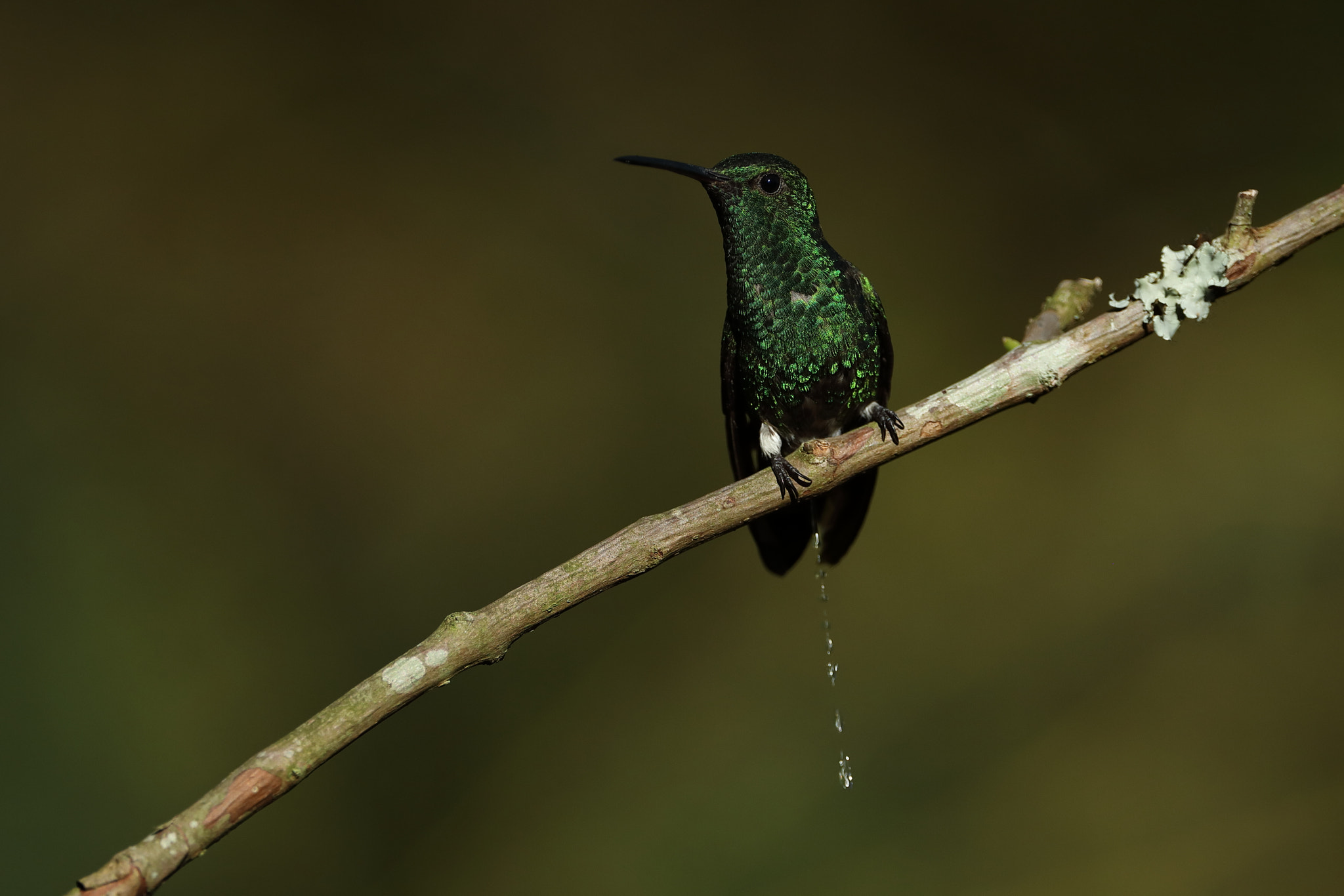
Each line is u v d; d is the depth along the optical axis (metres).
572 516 12.63
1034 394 5.11
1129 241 13.25
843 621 11.41
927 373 12.98
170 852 3.74
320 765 4.04
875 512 11.95
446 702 10.62
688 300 13.68
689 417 13.06
